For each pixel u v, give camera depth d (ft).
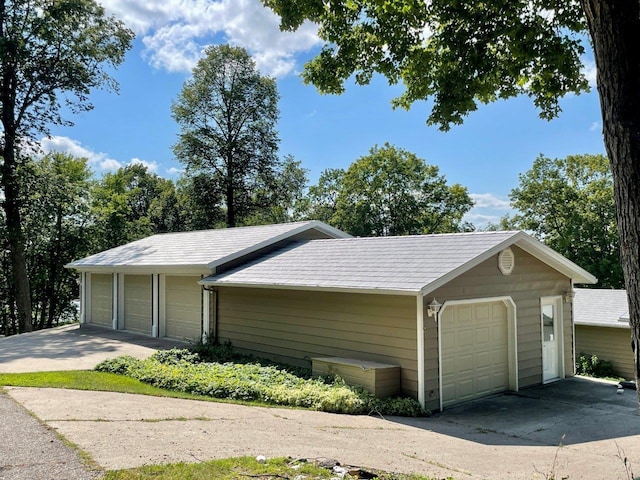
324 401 28.48
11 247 72.64
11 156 70.64
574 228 111.04
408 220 123.03
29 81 71.41
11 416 21.71
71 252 92.22
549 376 40.65
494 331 36.11
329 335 36.22
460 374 33.30
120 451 17.28
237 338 44.11
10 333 93.25
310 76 26.13
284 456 17.89
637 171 12.37
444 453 21.33
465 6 23.36
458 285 32.78
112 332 58.18
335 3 23.59
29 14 70.03
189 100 110.01
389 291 30.35
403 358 31.30
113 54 77.41
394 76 26.27
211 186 110.83
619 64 12.64
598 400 34.22
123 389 29.60
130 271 55.67
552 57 23.17
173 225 145.18
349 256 40.81
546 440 25.00
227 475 15.23
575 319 59.82
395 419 27.89
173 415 23.91
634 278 12.43
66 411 23.06
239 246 50.52
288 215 143.74
